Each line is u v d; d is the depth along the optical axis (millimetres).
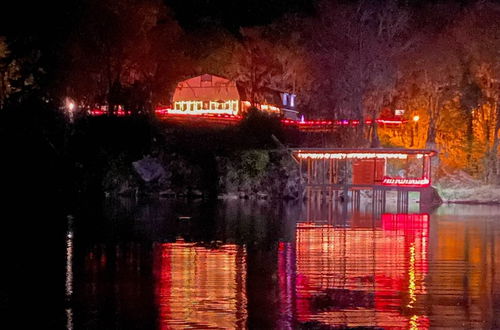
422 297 24578
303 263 30938
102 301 23562
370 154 64188
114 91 68438
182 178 72750
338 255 33250
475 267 30203
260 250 34625
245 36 86750
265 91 84750
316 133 75500
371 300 24094
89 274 27922
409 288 25953
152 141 71750
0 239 37719
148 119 69562
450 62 77500
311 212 57000
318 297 24453
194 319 21562
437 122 80062
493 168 77312
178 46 81688
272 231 42812
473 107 78188
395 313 22453
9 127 59375
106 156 68688
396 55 76250
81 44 68375
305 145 74625
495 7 76438
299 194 65812
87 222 46438
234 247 35594
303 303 23547
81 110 68312
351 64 74875
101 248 34750
